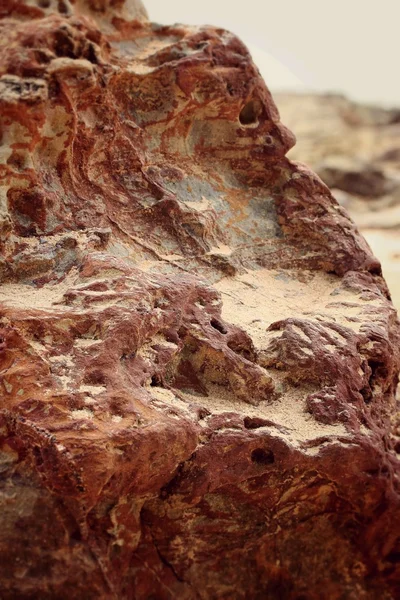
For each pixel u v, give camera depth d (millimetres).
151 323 1729
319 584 1810
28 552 1651
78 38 1916
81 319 1688
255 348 1820
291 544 1804
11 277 1810
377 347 1864
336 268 2035
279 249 2061
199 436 1694
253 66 2076
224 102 2047
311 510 1798
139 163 1985
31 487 1656
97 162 1957
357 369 1815
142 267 1913
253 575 1787
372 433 1771
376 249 3465
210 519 1750
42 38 1874
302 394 1799
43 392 1626
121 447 1610
